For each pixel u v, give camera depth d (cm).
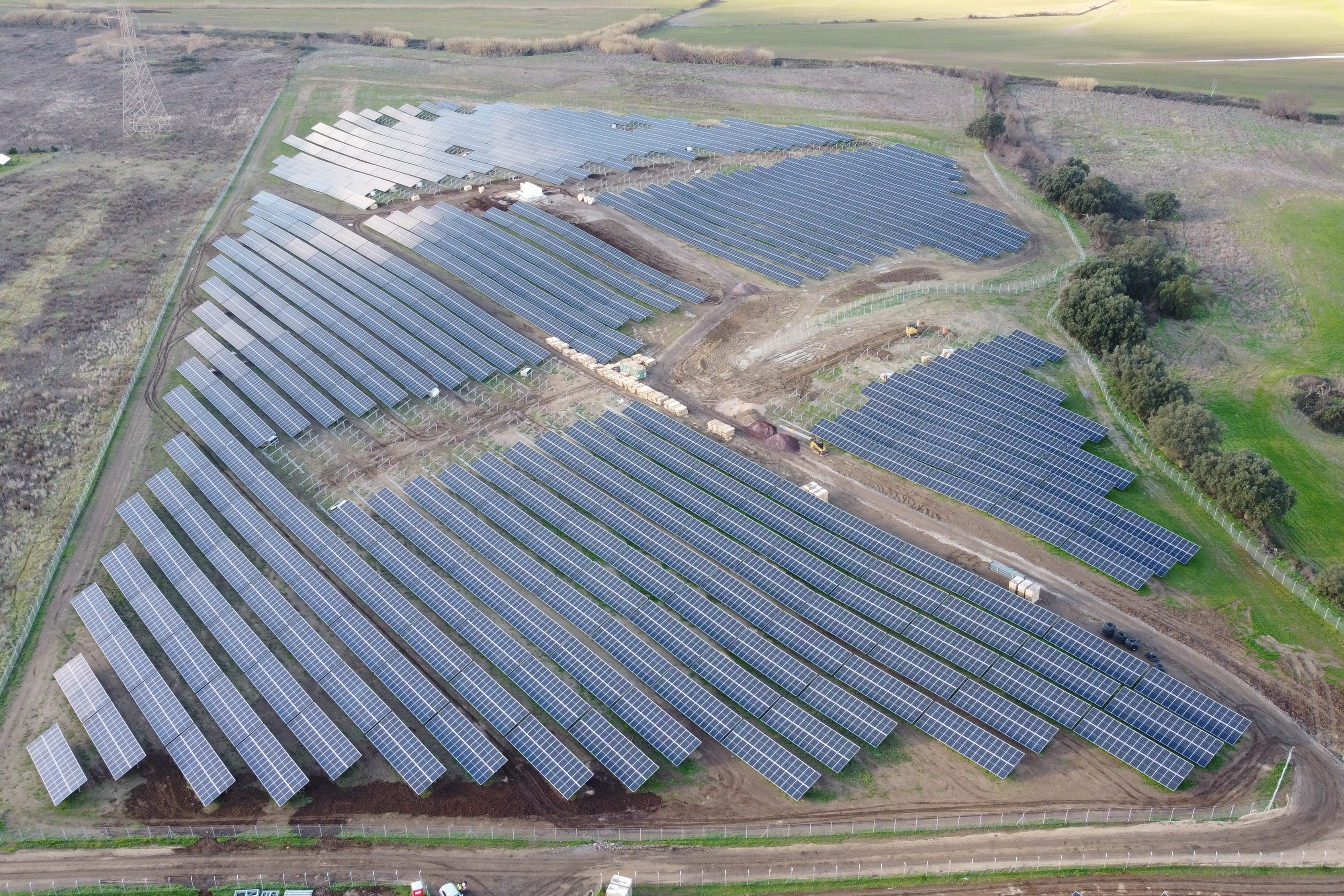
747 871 5672
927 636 6962
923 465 8650
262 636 7431
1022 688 6519
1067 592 7362
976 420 9125
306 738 6525
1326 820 5697
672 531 8119
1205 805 5838
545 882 5684
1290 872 5422
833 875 5603
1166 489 8350
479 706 6706
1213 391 9850
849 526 7919
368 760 6506
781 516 8106
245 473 9088
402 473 9081
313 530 8331
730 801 6100
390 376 10456
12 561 8325
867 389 9688
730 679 6750
